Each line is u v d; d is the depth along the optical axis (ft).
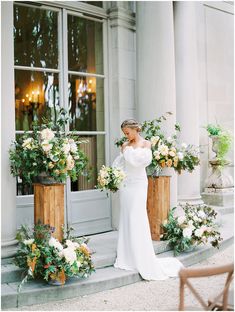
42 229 14.44
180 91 25.32
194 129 25.34
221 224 23.91
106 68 22.16
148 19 20.53
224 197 27.81
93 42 22.03
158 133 19.19
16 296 13.21
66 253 13.82
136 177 16.46
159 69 20.36
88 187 21.35
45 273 13.88
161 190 18.75
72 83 21.15
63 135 16.12
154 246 17.98
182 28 25.54
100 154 21.94
